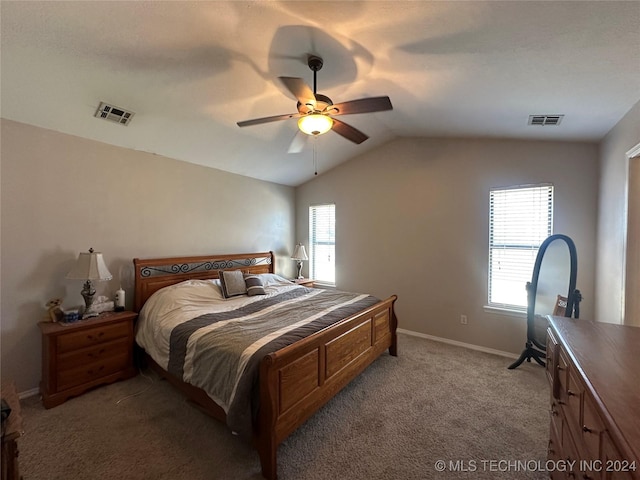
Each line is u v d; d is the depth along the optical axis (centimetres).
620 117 229
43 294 259
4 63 189
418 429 207
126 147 313
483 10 139
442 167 376
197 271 367
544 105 230
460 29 156
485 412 227
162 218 343
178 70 213
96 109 248
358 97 263
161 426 210
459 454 184
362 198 447
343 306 287
